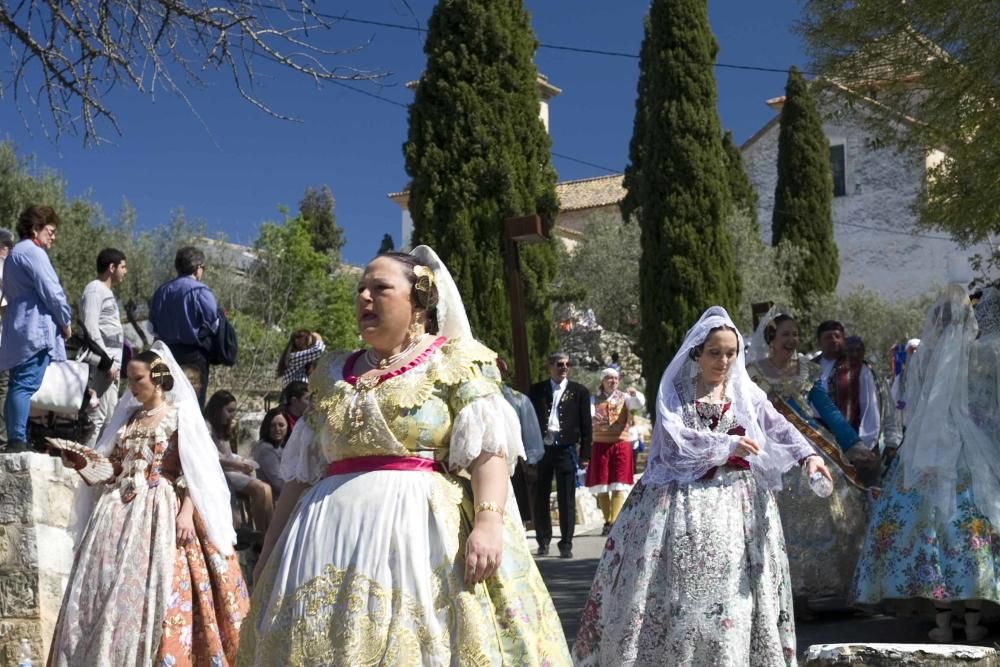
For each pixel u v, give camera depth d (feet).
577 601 30.14
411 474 12.89
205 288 28.96
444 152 47.37
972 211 39.58
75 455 21.06
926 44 39.32
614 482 46.57
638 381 100.07
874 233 132.05
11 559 22.44
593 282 105.91
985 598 22.16
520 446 13.39
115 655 20.22
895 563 23.11
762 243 109.50
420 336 13.69
